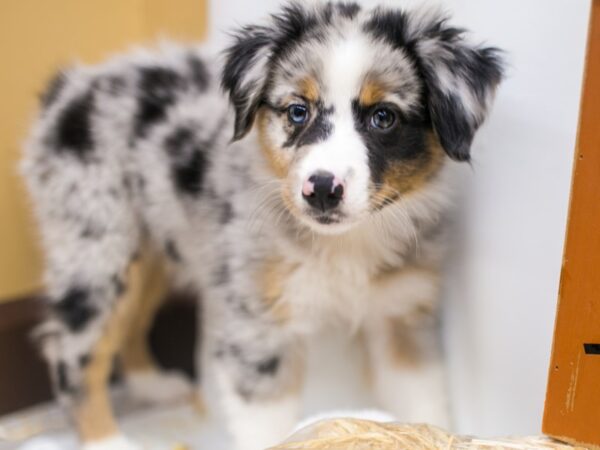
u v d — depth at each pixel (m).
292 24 0.55
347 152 0.51
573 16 0.50
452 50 0.54
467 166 0.58
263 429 0.61
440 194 0.58
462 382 0.61
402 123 0.54
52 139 0.68
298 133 0.54
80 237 0.68
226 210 0.62
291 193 0.52
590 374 0.48
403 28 0.54
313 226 0.53
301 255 0.58
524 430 0.56
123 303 0.70
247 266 0.60
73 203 0.68
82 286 0.68
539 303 0.54
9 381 0.74
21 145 0.72
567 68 0.51
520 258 0.55
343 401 0.68
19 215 0.75
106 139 0.67
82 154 0.67
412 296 0.61
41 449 0.69
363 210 0.52
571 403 0.49
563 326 0.49
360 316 0.62
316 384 0.68
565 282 0.48
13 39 0.72
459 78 0.53
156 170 0.66
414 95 0.54
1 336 0.73
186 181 0.65
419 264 0.60
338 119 0.53
